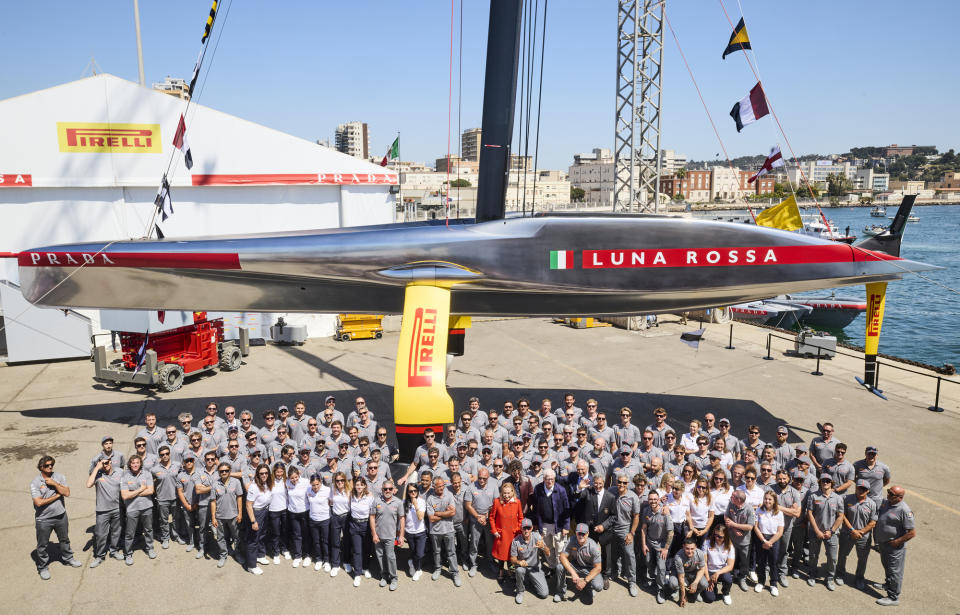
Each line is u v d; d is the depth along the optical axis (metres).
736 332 24.72
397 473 11.13
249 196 22.25
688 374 18.59
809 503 8.51
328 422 11.34
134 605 8.08
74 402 15.89
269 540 9.26
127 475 8.93
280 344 22.39
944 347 35.12
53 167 19.95
